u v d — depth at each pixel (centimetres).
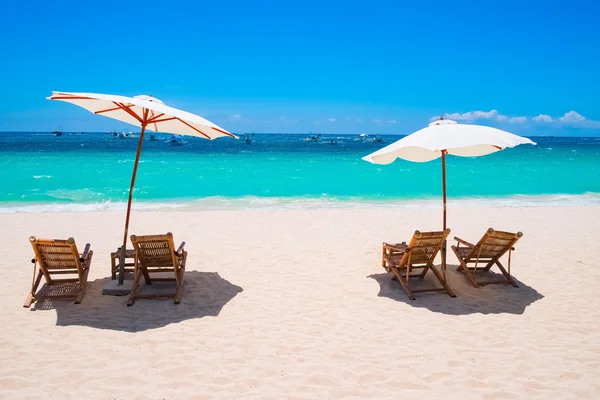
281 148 6119
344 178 2238
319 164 3047
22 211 1292
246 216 1212
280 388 400
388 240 960
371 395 391
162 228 1055
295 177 2269
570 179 2267
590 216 1276
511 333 520
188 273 716
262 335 505
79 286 618
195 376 417
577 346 489
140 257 593
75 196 1595
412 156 700
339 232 1032
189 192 1753
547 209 1397
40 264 578
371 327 532
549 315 574
